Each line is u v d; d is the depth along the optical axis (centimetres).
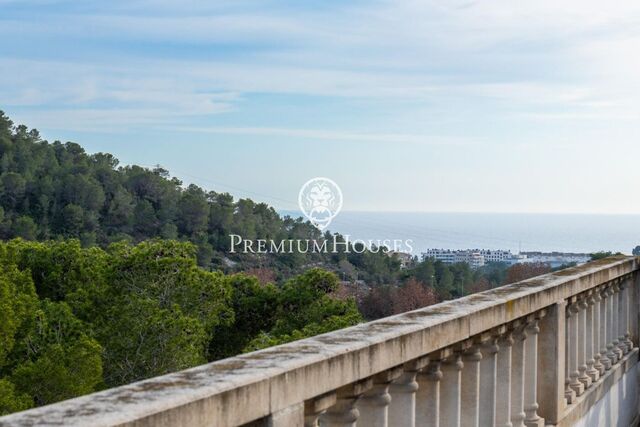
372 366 396
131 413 249
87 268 3600
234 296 4150
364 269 12069
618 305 1131
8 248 3359
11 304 2759
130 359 3016
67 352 2586
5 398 2247
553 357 760
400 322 459
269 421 319
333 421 396
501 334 602
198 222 11938
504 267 12406
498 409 640
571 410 810
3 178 11038
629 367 1130
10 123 13238
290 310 4097
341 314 3991
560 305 767
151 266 3472
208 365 330
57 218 11138
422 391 489
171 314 3156
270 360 342
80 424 236
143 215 11975
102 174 11994
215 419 284
